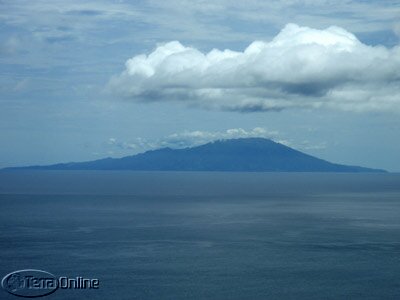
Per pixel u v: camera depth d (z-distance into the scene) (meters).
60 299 78.44
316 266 98.81
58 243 119.81
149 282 87.12
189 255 107.56
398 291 83.56
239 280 88.75
